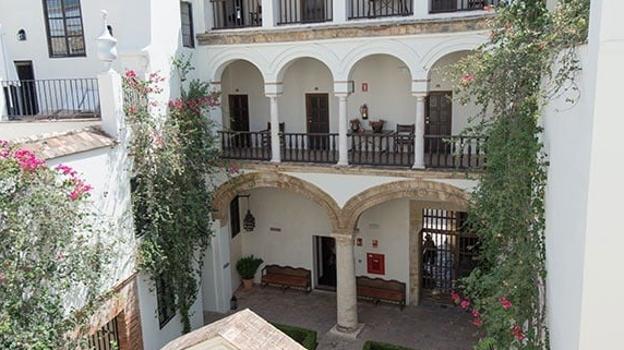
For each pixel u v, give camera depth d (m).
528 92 7.76
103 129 10.30
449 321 14.66
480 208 9.59
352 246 13.84
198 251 14.39
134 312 10.98
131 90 11.15
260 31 13.52
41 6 14.03
